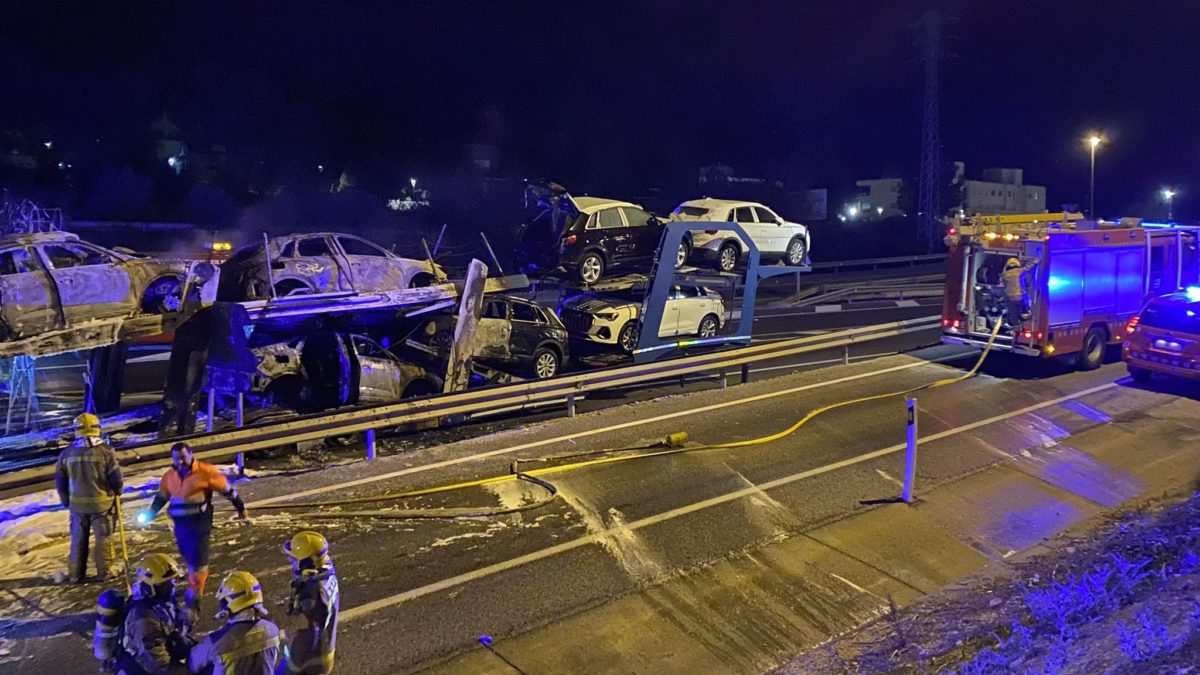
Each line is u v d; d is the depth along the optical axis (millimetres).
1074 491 11219
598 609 7758
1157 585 8289
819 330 25453
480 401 13258
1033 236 15656
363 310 14562
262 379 13859
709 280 19547
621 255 19672
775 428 13172
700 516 9859
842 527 9758
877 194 73438
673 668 6941
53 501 9938
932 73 49594
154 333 12977
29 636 7027
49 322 12023
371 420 12117
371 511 9742
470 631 7293
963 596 8312
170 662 4711
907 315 28656
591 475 11039
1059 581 8578
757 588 8312
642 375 15227
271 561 8438
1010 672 6289
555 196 19312
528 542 9062
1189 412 14391
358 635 7145
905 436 12906
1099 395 15297
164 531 9102
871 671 6836
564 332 17766
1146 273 17516
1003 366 17562
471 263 15094
